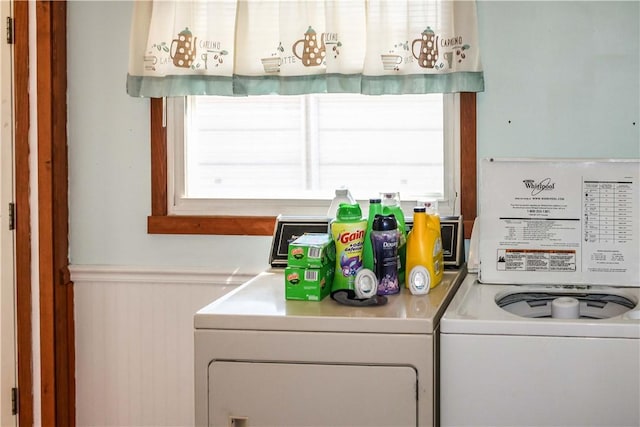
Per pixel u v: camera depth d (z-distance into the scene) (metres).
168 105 2.61
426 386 1.55
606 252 2.01
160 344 2.64
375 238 1.83
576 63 2.37
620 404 1.52
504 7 2.40
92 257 2.68
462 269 2.21
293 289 1.77
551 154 2.40
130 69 2.43
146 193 2.63
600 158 2.14
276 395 1.61
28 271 2.60
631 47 2.34
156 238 2.63
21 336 2.61
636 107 2.34
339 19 2.33
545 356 1.54
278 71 2.41
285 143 2.64
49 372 2.61
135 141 2.63
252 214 2.58
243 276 2.56
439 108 2.54
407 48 2.31
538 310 2.00
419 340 1.54
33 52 2.56
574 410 1.54
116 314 2.66
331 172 2.62
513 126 2.42
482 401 1.57
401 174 2.58
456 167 2.46
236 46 2.41
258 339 1.60
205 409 1.63
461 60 2.31
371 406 1.57
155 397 2.65
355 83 2.35
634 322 1.53
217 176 2.68
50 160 2.56
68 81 2.66
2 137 2.56
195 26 2.40
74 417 2.70
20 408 2.62
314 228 2.24
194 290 2.61
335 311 1.63
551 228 2.04
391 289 1.83
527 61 2.40
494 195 2.07
